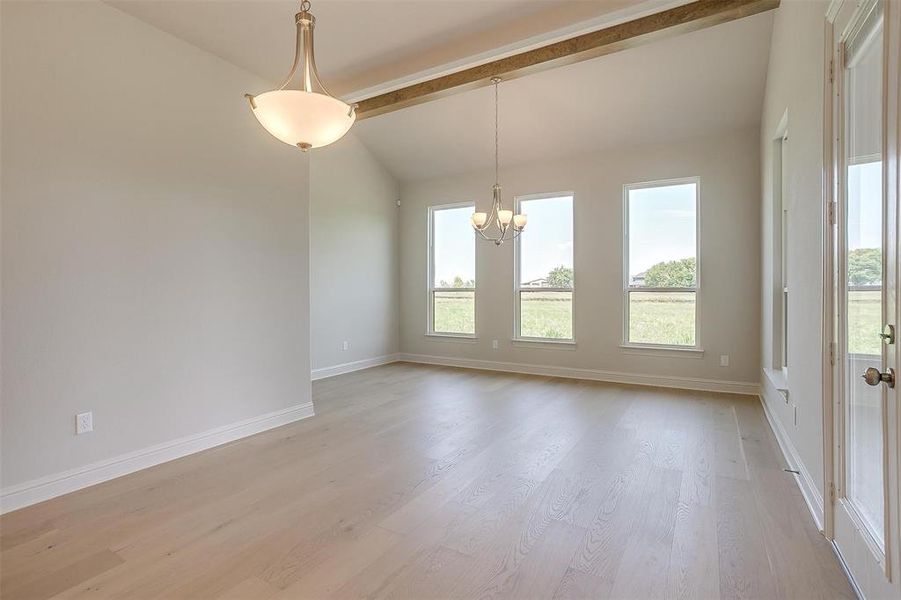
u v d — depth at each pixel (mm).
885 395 1396
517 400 4559
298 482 2670
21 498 2381
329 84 3961
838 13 1833
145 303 2930
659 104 4586
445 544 2006
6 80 2355
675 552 1932
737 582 1731
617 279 5363
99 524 2199
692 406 4266
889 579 1376
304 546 2000
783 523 2162
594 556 1907
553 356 5801
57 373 2531
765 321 4164
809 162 2379
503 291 6168
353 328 6227
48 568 1851
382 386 5238
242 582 1758
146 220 2939
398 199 7023
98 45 2717
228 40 3178
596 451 3131
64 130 2568
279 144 3830
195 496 2496
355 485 2621
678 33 3174
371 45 3328
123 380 2814
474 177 6348
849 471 1837
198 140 3244
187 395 3152
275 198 3791
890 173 1353
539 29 3150
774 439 3350
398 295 7051
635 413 4055
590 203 5512
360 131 6062
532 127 5285
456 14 2975
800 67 2566
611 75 4316
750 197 4680
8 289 2359
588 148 5426
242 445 3314
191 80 3203
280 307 3818
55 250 2529
